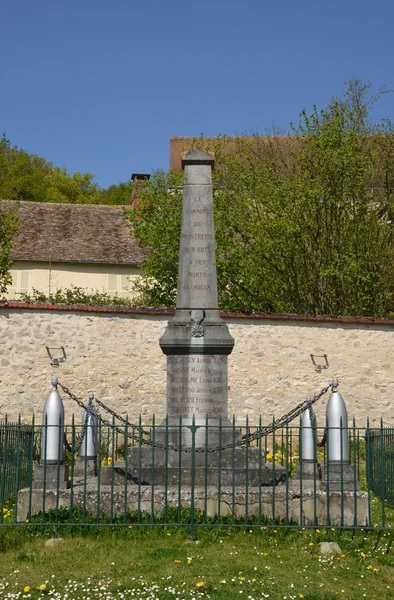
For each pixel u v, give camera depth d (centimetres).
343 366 1678
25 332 1606
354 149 1958
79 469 1007
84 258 2766
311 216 1994
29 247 2761
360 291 1998
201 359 1045
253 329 1673
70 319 1622
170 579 648
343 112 2008
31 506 850
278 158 2336
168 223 2106
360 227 2003
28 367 1595
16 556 715
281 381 1661
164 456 982
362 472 1230
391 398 1675
